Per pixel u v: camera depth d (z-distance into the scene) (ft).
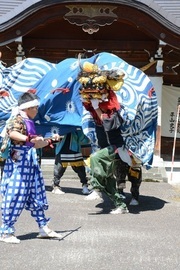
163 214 26.20
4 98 31.65
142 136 27.50
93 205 28.30
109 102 24.93
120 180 26.30
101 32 47.19
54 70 31.65
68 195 31.60
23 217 24.45
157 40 44.98
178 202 30.14
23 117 19.25
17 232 21.29
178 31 43.70
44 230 20.17
